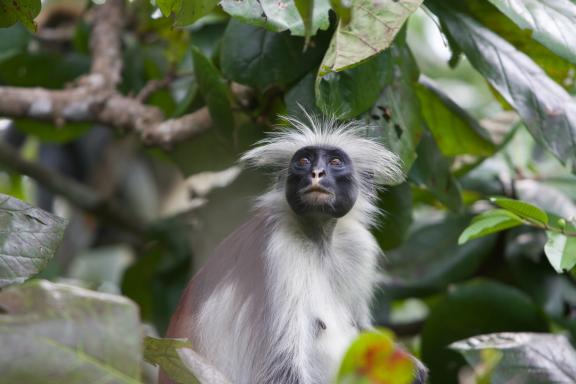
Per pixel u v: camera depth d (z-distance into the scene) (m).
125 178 20.00
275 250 9.45
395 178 10.44
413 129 9.65
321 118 10.56
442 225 12.86
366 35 7.73
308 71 9.53
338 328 9.74
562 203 12.60
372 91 9.09
